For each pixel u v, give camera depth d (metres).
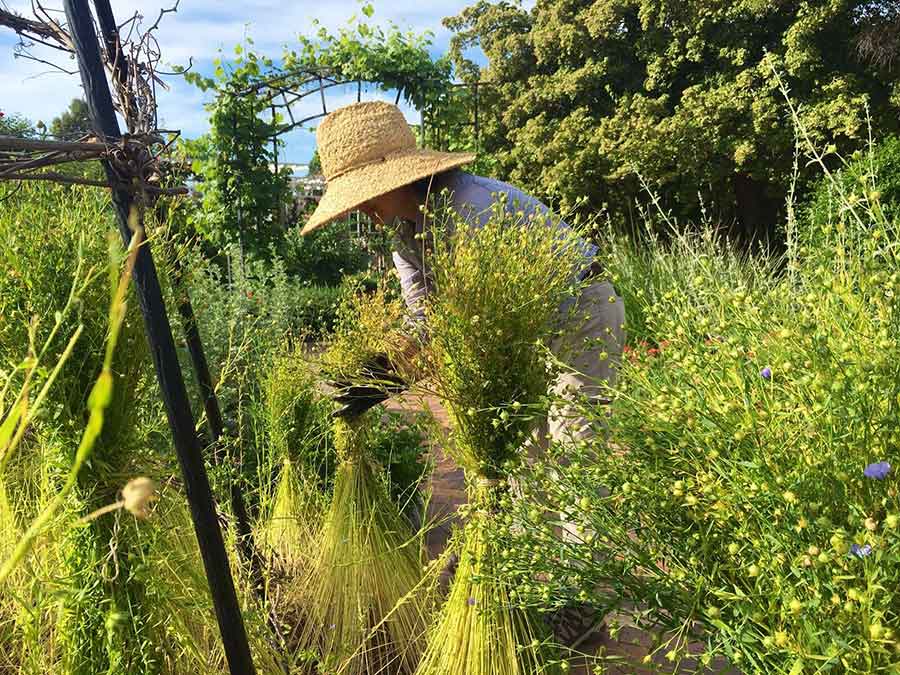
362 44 6.90
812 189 7.59
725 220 13.12
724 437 1.14
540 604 1.39
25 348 1.25
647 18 12.41
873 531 0.96
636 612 1.23
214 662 1.69
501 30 14.70
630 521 1.29
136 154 1.21
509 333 1.60
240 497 2.04
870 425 1.03
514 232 1.65
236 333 3.69
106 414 1.31
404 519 2.57
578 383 2.14
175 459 1.53
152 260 1.26
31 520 1.61
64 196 1.47
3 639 1.53
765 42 12.22
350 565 2.18
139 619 1.33
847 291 1.16
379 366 2.06
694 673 1.13
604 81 13.26
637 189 12.80
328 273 12.47
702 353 1.22
